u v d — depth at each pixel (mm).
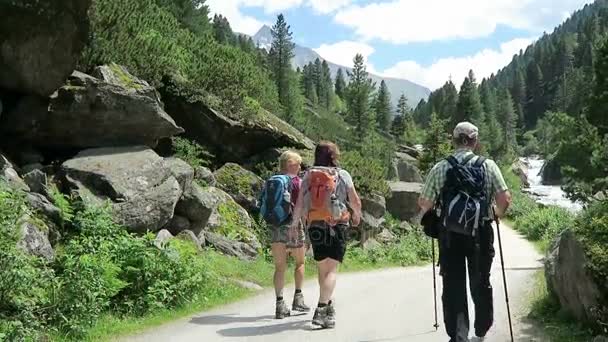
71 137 11164
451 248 5016
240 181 15844
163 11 22234
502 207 5090
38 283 6430
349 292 9508
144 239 8586
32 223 7660
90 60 12602
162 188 10695
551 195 70562
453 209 4957
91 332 6438
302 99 55375
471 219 4922
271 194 7402
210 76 17234
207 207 11984
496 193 5082
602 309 5559
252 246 13398
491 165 5125
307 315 7441
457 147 5320
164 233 10453
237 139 17172
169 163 11852
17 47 9742
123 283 7332
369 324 6758
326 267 6574
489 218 5051
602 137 23031
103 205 9617
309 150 18469
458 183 5031
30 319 6027
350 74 87250
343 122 77500
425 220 5301
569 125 23281
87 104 10953
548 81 196750
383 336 6152
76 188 10016
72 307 6461
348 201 6586
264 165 17344
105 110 11195
